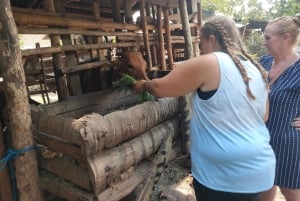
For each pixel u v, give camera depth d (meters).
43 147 2.34
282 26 2.24
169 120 3.13
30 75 4.25
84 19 3.47
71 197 2.17
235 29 1.82
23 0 4.44
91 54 4.16
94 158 2.03
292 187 2.30
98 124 2.00
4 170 2.42
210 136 1.69
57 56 3.10
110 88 3.63
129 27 4.23
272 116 2.28
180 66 1.73
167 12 4.87
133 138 2.44
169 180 3.44
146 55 4.48
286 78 2.24
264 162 1.69
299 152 2.25
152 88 1.86
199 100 1.73
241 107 1.65
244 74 1.66
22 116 2.23
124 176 2.28
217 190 1.71
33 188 2.35
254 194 1.71
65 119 2.08
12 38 2.13
